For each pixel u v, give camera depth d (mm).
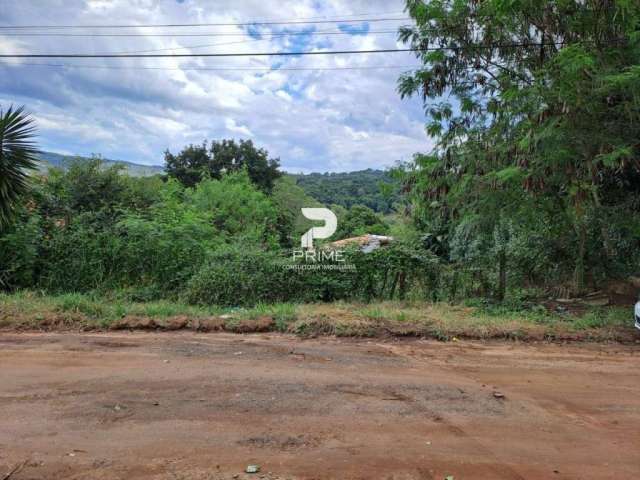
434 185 9680
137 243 10328
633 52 7484
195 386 4961
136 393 4727
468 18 9258
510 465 3443
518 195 9109
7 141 9344
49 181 11758
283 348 6668
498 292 10586
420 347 6969
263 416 4219
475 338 7555
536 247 11250
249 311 8508
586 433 4070
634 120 7727
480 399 4824
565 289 10867
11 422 4004
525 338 7543
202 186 25391
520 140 8211
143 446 3600
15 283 9828
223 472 3232
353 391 4945
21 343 6570
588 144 7703
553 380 5539
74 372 5352
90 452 3494
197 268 10281
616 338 7582
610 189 10281
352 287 10320
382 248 10758
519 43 9141
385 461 3441
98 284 10031
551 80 7688
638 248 11117
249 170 37938
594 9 7656
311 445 3674
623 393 5129
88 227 10688
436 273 10586
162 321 7719
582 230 10367
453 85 9758
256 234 14094
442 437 3891
